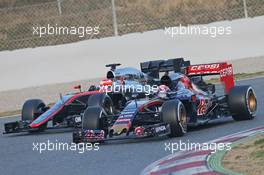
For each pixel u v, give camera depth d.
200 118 47.25
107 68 81.94
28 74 82.19
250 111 47.69
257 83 69.75
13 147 46.56
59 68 82.19
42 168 36.97
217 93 67.06
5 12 112.56
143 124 44.47
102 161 36.97
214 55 83.12
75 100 52.88
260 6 105.75
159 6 112.56
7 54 83.44
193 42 83.62
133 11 110.56
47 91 78.69
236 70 79.56
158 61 51.72
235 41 83.81
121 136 45.03
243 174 28.59
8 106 75.25
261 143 35.03
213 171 30.00
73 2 114.19
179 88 46.41
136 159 36.47
